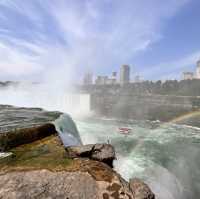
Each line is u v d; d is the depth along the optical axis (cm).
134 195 585
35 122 1345
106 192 541
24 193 506
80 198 520
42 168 600
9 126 1191
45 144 920
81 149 855
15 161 672
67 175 571
